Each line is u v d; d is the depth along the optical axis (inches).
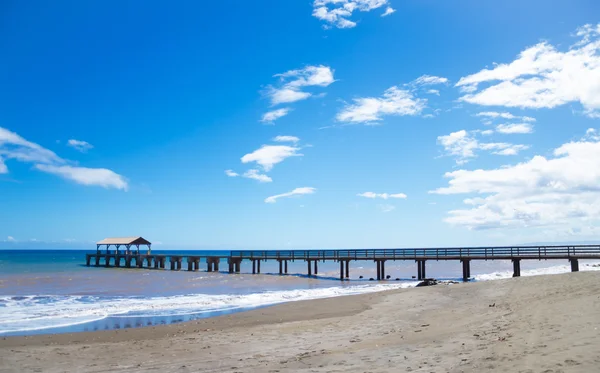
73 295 992.2
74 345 461.7
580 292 540.1
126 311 738.2
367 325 518.6
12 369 362.0
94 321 641.6
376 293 906.7
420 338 393.1
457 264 3715.6
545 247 1295.5
